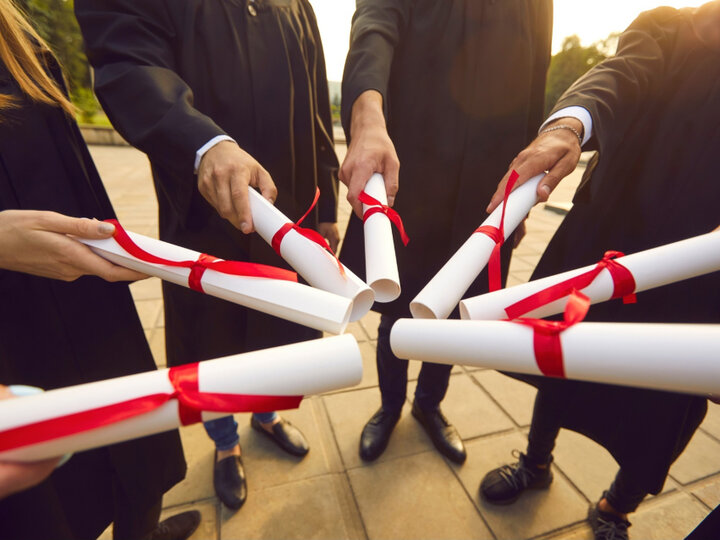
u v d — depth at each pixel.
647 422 1.29
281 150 1.42
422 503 1.77
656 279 0.76
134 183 7.79
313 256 0.84
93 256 0.75
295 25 1.46
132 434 0.57
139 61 1.09
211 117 1.32
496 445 2.08
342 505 1.75
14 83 0.91
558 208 7.43
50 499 0.92
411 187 1.61
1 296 0.91
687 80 1.11
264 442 2.04
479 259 0.89
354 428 2.14
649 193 1.18
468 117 1.51
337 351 0.64
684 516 1.75
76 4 1.14
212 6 1.24
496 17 1.40
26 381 1.00
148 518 1.30
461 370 2.65
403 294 1.78
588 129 1.05
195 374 0.60
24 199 0.94
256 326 1.53
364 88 1.24
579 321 0.63
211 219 1.35
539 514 1.75
